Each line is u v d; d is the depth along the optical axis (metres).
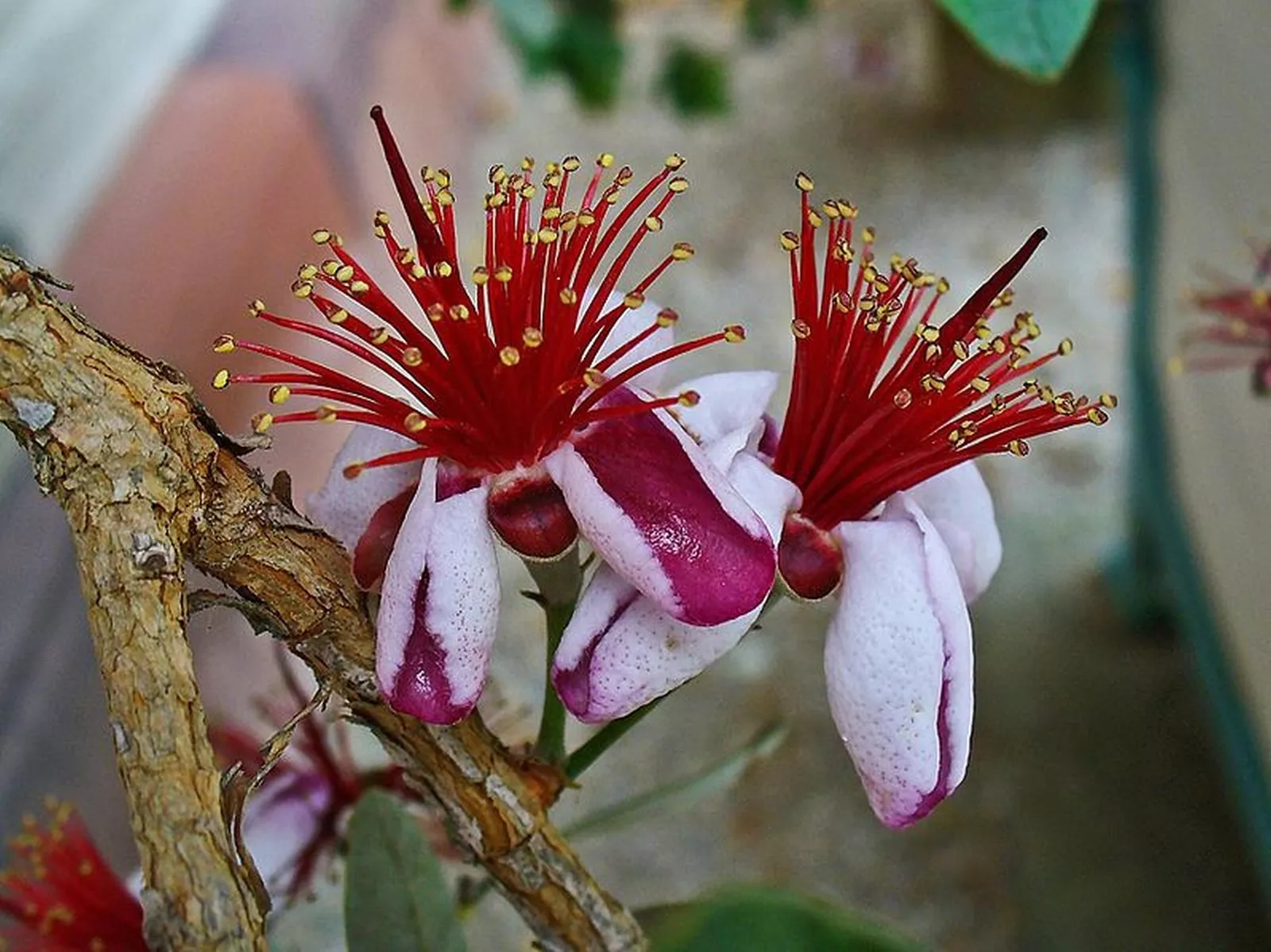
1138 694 0.38
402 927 0.13
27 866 0.17
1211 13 0.28
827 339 0.12
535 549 0.11
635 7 0.68
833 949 0.12
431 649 0.10
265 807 0.15
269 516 0.10
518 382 0.11
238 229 0.36
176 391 0.10
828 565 0.11
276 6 0.43
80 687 0.27
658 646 0.10
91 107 0.35
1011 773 0.37
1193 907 0.34
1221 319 0.26
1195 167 0.29
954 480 0.12
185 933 0.08
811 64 0.65
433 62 0.55
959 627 0.11
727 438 0.11
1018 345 0.12
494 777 0.11
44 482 0.09
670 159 0.11
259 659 0.31
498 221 0.11
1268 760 0.30
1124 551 0.39
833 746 0.39
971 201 0.57
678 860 0.37
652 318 0.12
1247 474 0.28
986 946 0.34
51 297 0.09
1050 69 0.12
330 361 0.36
